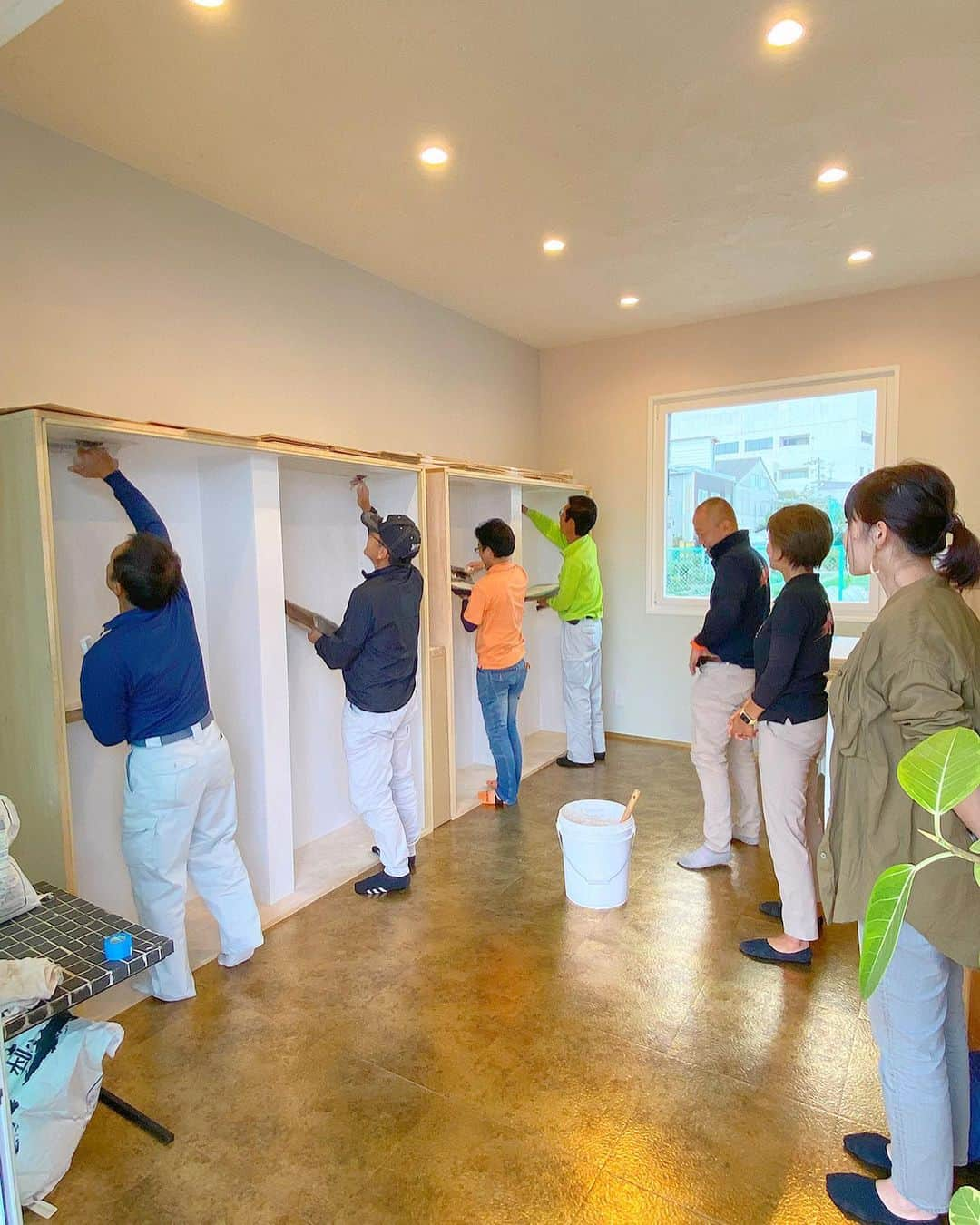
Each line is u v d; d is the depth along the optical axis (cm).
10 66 211
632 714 547
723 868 328
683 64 218
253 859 299
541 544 554
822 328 457
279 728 297
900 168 285
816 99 238
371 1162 174
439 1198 164
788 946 256
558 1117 187
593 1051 211
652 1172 170
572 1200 163
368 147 262
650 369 517
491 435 506
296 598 347
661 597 531
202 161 270
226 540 291
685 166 281
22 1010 149
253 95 229
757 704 247
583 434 548
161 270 285
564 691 481
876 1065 204
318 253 359
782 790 248
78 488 254
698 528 328
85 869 258
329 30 197
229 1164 175
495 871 329
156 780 225
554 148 265
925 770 72
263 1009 232
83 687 216
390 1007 233
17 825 193
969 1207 66
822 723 248
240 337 318
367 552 316
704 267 391
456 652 468
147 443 248
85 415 213
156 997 237
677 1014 228
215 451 270
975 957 132
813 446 471
